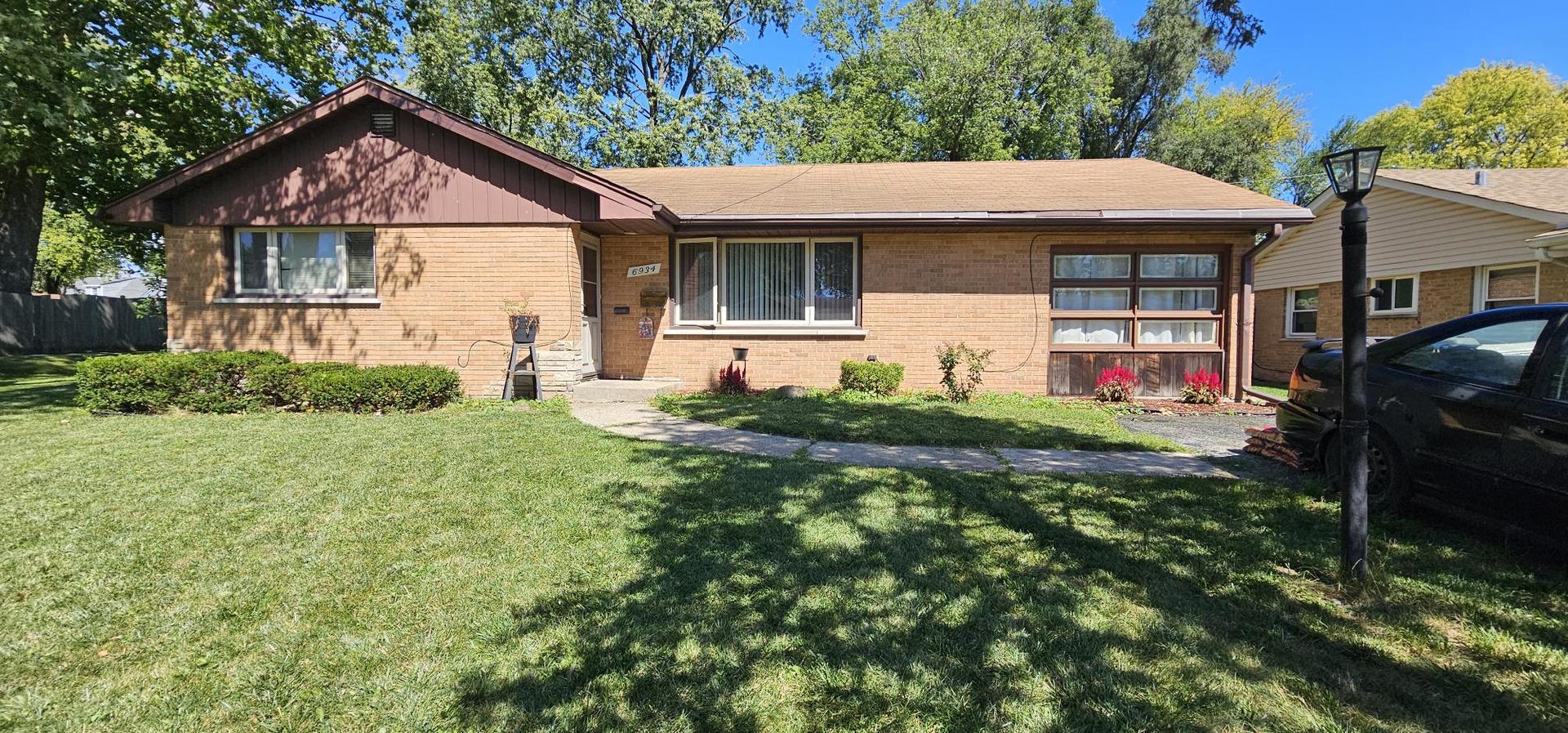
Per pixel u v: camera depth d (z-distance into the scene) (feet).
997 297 34.96
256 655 8.22
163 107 41.01
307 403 27.96
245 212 31.68
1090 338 35.19
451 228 31.53
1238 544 12.48
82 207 46.47
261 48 43.21
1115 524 13.61
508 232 31.32
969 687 7.72
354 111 31.40
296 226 31.89
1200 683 7.88
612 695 7.45
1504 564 11.66
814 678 7.85
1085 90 83.20
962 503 14.80
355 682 7.67
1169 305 35.01
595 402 31.07
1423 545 12.44
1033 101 85.40
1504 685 7.93
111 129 39.52
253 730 6.84
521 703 7.29
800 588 10.19
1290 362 55.77
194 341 32.19
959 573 10.93
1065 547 12.23
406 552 11.46
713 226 33.81
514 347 30.58
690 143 81.92
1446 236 40.52
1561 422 11.03
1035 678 7.91
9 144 33.83
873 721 7.10
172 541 11.82
